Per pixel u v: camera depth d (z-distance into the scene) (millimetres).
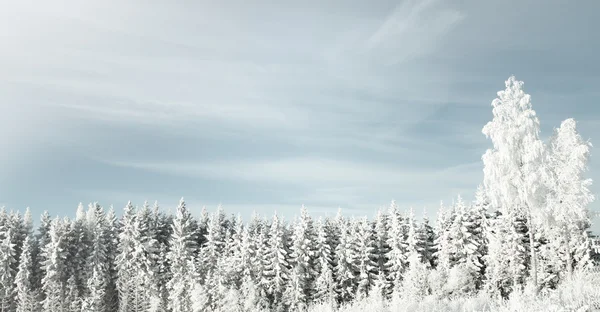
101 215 94562
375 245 73188
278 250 66438
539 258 50469
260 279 65062
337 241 72875
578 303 14086
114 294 74438
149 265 73562
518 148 26078
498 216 56531
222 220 95625
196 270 62406
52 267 69500
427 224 76250
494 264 56344
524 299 15977
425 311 19922
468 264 59094
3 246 69438
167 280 72562
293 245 69375
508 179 25859
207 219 94938
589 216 34312
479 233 63062
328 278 63062
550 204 26266
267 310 59062
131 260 71812
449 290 45531
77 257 74250
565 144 32281
